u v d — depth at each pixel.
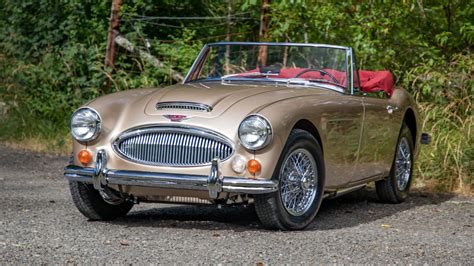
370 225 7.80
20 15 17.11
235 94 7.42
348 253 6.34
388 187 9.27
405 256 6.29
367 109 8.37
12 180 10.85
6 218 7.78
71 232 7.08
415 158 9.77
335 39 13.77
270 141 6.91
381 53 13.25
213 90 7.57
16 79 16.39
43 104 15.97
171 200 7.34
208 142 7.00
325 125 7.57
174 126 7.07
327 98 7.77
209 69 8.69
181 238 6.84
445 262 6.12
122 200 7.63
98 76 15.83
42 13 16.94
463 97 12.26
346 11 13.66
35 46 16.80
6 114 15.73
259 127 6.88
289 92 7.70
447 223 8.07
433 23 13.65
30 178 11.11
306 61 8.43
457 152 10.69
